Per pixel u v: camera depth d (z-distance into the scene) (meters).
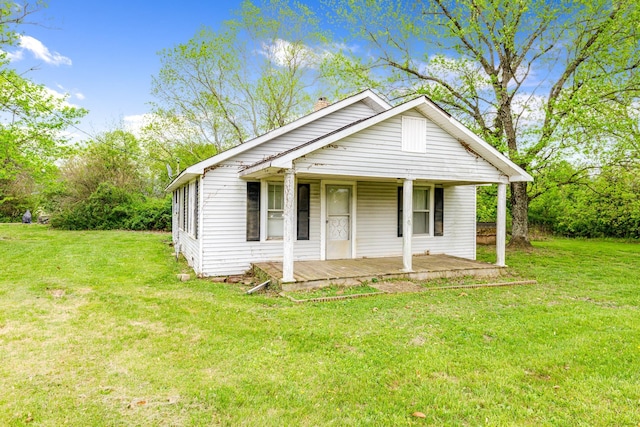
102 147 25.20
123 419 2.79
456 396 3.19
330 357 4.00
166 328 4.91
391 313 5.69
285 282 7.05
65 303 6.12
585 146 13.08
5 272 8.69
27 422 2.73
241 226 9.02
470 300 6.65
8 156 13.80
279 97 23.06
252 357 3.97
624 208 18.02
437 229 11.41
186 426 2.72
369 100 10.41
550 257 12.88
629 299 6.93
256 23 21.64
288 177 7.09
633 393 3.27
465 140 8.68
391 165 7.95
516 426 2.76
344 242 10.16
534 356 4.07
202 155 24.80
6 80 12.90
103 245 14.23
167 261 11.06
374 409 2.98
